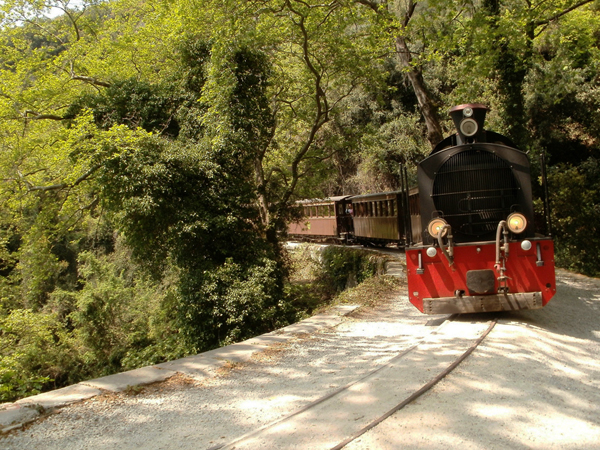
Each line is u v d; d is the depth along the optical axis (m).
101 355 20.05
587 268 13.77
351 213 29.84
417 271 8.38
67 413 5.33
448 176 8.63
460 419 4.48
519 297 7.96
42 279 18.05
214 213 15.21
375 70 19.31
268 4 16.12
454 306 8.19
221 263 15.53
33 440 4.63
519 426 4.30
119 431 4.83
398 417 4.59
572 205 14.27
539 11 15.23
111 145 14.03
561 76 21.09
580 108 21.64
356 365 6.72
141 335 20.03
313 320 9.96
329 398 5.29
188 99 17.41
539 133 22.66
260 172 19.55
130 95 17.58
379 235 25.08
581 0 15.32
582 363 6.24
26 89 17.62
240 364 7.18
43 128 18.44
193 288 14.02
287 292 17.22
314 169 20.94
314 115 20.69
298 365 6.97
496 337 7.23
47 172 17.59
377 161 31.20
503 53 16.02
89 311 20.56
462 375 5.67
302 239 37.00
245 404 5.47
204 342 13.91
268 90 19.59
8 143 16.98
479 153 8.56
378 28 16.20
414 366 6.16
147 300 21.38
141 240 14.96
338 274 22.52
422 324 9.10
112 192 14.46
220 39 15.27
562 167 15.88
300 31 17.23
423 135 30.41
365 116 31.75
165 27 18.95
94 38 19.67
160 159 14.48
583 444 3.95
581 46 17.81
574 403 4.84
